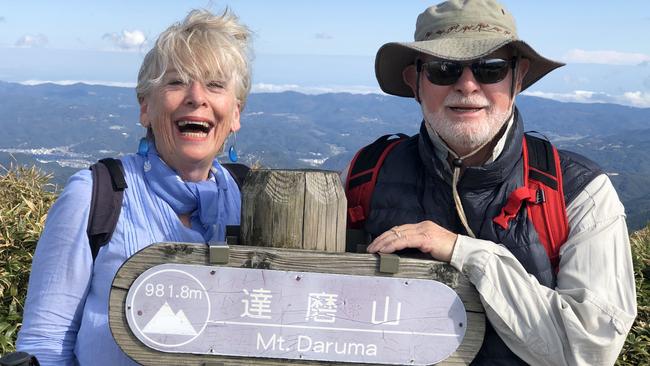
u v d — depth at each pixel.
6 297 1.62
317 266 0.86
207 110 1.00
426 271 0.88
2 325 1.53
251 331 0.86
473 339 0.89
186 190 1.00
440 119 1.04
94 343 0.93
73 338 0.97
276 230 0.88
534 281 0.89
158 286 0.85
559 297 0.90
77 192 0.96
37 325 0.95
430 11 1.11
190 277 0.85
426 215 1.04
